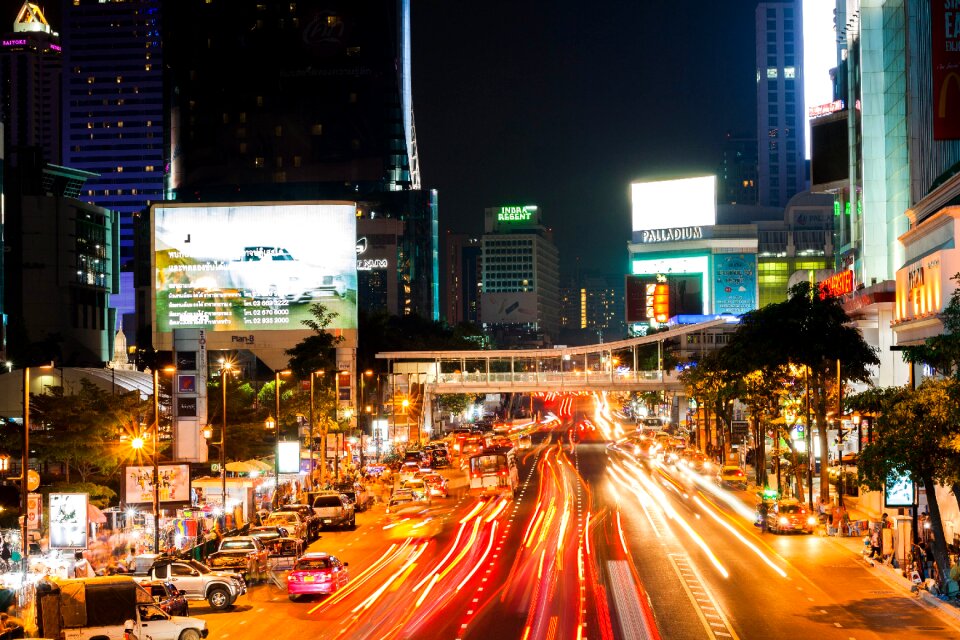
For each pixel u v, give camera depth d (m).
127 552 56.59
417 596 45.59
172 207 127.88
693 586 47.03
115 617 35.19
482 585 48.00
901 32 110.38
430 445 139.00
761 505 67.75
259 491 83.00
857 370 81.50
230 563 51.78
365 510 85.81
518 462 129.88
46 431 84.31
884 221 117.50
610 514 76.44
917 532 52.88
